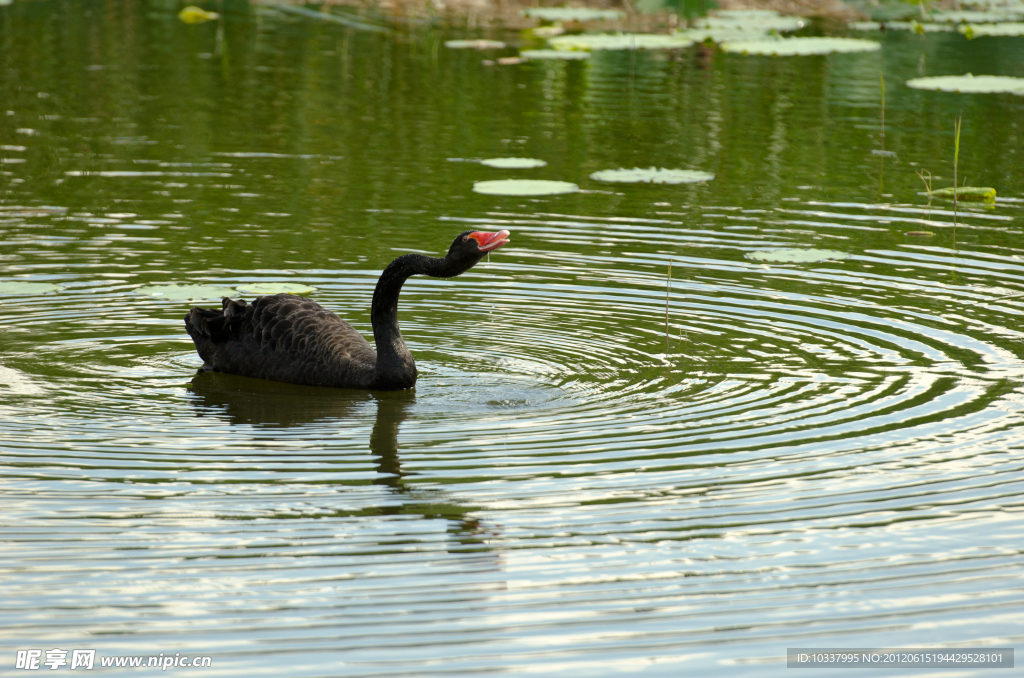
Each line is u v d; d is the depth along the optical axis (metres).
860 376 13.58
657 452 11.55
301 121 25.97
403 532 9.95
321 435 12.08
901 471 11.12
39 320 15.44
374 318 13.55
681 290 16.80
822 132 25.58
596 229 19.58
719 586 9.12
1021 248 18.55
